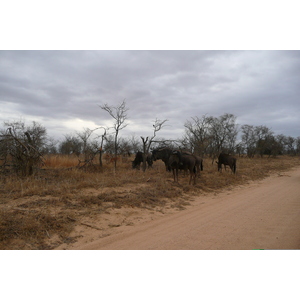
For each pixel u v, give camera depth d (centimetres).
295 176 1983
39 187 916
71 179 1153
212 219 737
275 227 655
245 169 2320
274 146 5944
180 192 1107
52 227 584
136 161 1828
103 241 549
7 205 703
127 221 702
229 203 971
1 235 513
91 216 688
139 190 1047
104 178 1234
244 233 608
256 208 880
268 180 1742
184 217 762
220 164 1917
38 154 1241
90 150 1802
